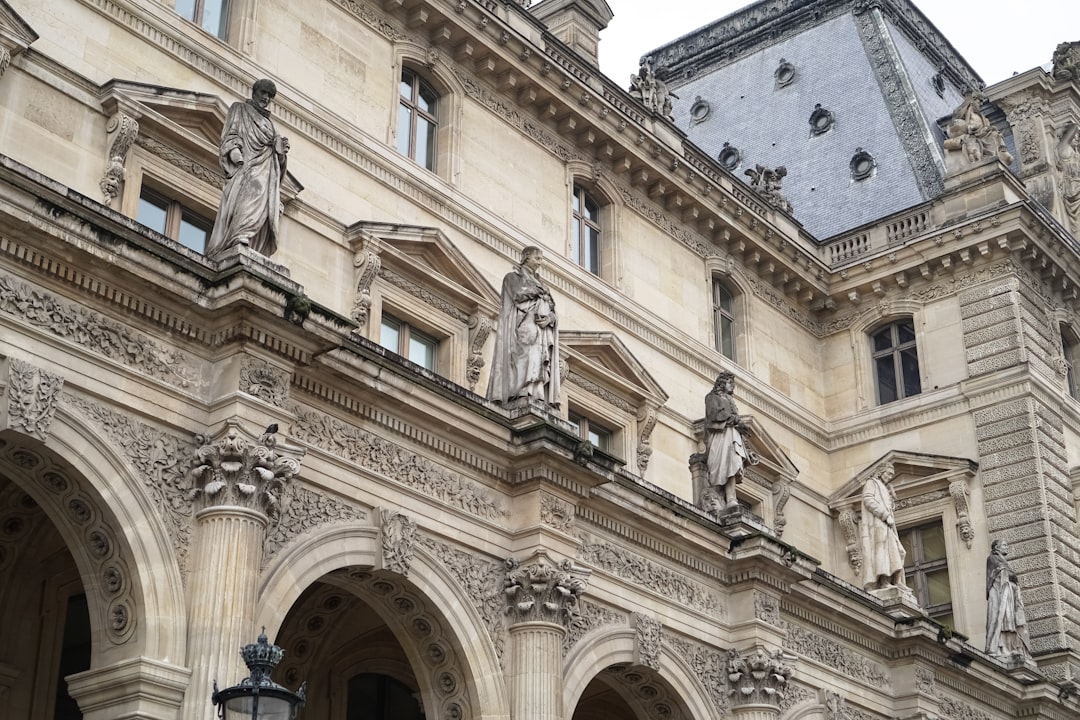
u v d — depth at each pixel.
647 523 28.94
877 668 35.59
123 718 19.42
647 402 39.12
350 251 32.38
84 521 20.55
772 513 43.56
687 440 40.88
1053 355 46.28
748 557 30.72
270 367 22.08
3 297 19.50
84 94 27.94
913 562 44.81
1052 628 41.50
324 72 33.22
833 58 58.50
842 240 49.12
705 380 42.25
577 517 27.69
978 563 43.28
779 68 60.38
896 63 56.09
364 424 24.08
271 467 21.31
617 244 40.47
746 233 44.66
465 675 24.64
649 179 41.66
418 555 24.34
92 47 28.55
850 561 45.31
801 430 46.03
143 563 20.09
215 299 21.62
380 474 24.02
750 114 59.84
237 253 21.88
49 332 19.94
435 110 36.59
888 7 59.25
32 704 23.83
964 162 47.75
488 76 37.53
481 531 25.61
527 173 38.19
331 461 23.27
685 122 62.50
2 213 19.28
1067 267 47.50
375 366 23.78
